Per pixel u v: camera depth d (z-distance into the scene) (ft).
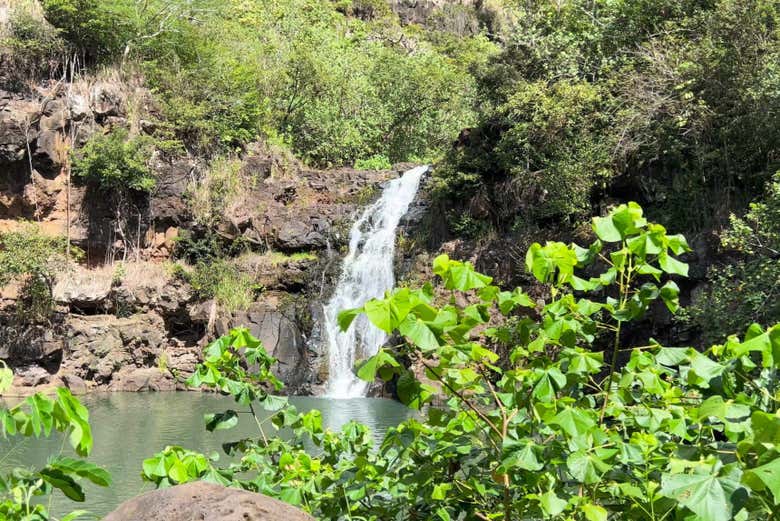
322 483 12.70
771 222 43.70
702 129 58.90
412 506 11.87
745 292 42.60
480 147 77.82
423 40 181.78
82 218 82.43
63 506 29.40
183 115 91.81
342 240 88.02
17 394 69.51
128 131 86.69
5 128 76.28
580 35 78.64
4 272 72.74
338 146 120.78
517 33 82.74
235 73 103.60
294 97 119.24
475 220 76.48
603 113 65.57
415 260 80.02
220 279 83.46
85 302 78.13
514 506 10.46
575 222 66.69
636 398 12.01
